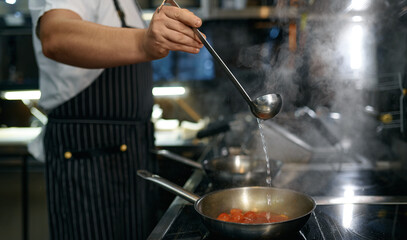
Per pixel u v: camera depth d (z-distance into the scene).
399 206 0.87
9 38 2.70
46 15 0.98
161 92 2.73
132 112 1.26
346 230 0.75
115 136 1.24
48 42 0.90
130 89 1.25
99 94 1.21
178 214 0.87
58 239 1.26
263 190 0.85
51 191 1.26
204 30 2.55
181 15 0.77
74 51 0.88
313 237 0.71
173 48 0.82
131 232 1.27
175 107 2.74
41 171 2.21
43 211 2.24
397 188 1.09
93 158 1.21
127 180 1.26
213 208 0.82
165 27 0.78
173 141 2.27
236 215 0.76
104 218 1.23
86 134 1.21
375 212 0.84
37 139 1.36
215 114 2.70
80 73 1.15
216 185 1.09
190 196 0.83
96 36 0.87
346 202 0.91
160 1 2.41
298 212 0.80
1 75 2.74
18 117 2.71
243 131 1.86
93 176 1.21
